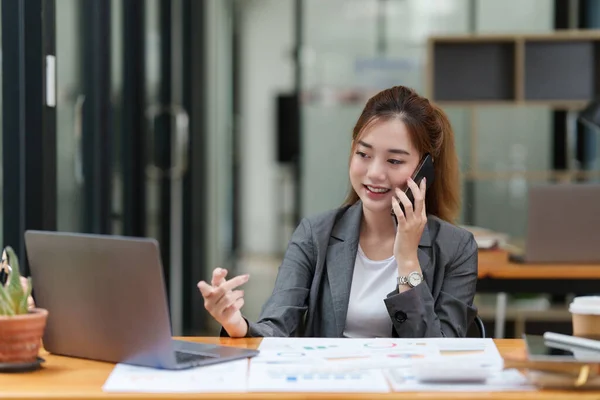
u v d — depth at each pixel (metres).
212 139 8.27
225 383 1.91
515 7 8.88
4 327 2.04
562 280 4.18
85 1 4.34
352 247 2.81
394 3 9.52
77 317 2.16
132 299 2.04
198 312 7.23
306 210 10.08
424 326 2.55
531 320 5.64
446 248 2.77
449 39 5.67
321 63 9.94
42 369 2.08
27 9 3.22
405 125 2.69
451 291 2.74
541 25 8.80
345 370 2.03
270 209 10.31
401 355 2.17
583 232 4.26
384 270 2.78
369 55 9.70
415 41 9.51
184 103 7.20
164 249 6.57
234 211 10.33
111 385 1.90
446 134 2.86
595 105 4.78
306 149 10.04
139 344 2.06
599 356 1.90
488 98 5.80
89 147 4.45
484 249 4.30
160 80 6.45
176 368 2.03
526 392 1.86
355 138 2.77
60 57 3.85
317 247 2.84
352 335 2.75
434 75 5.79
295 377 1.96
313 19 9.93
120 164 5.27
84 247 2.10
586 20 7.92
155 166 6.26
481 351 2.23
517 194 8.37
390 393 1.84
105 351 2.13
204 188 7.51
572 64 5.87
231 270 10.16
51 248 2.17
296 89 10.05
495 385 1.90
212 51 8.24
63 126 3.91
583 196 4.24
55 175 3.40
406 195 2.69
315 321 2.80
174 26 6.60
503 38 5.68
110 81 4.89
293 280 2.81
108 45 4.85
